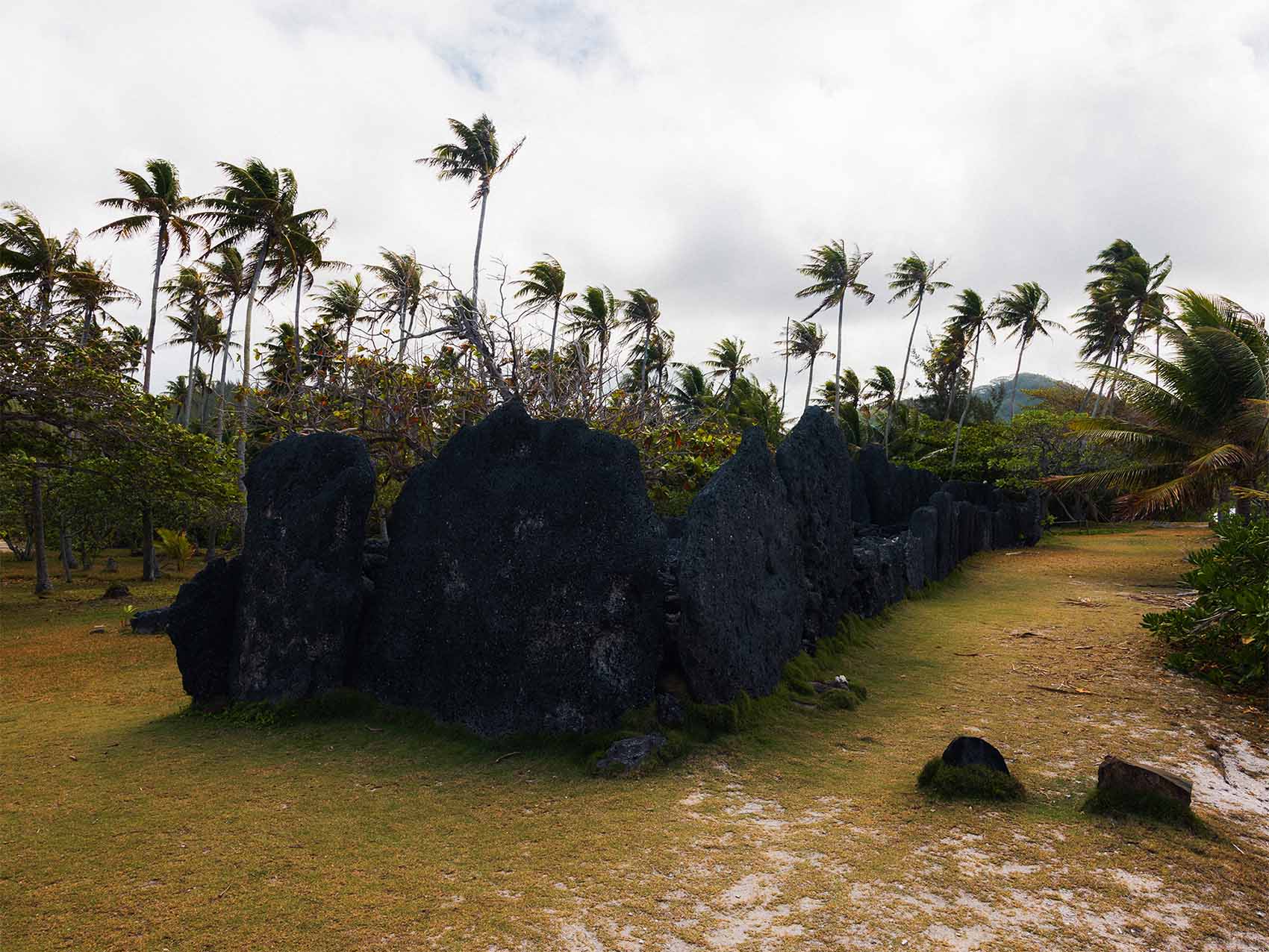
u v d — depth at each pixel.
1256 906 4.03
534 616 6.78
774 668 7.89
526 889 4.16
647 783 5.70
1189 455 18.75
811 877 4.27
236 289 31.00
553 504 6.94
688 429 14.42
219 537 38.22
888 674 8.99
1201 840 4.73
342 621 7.44
